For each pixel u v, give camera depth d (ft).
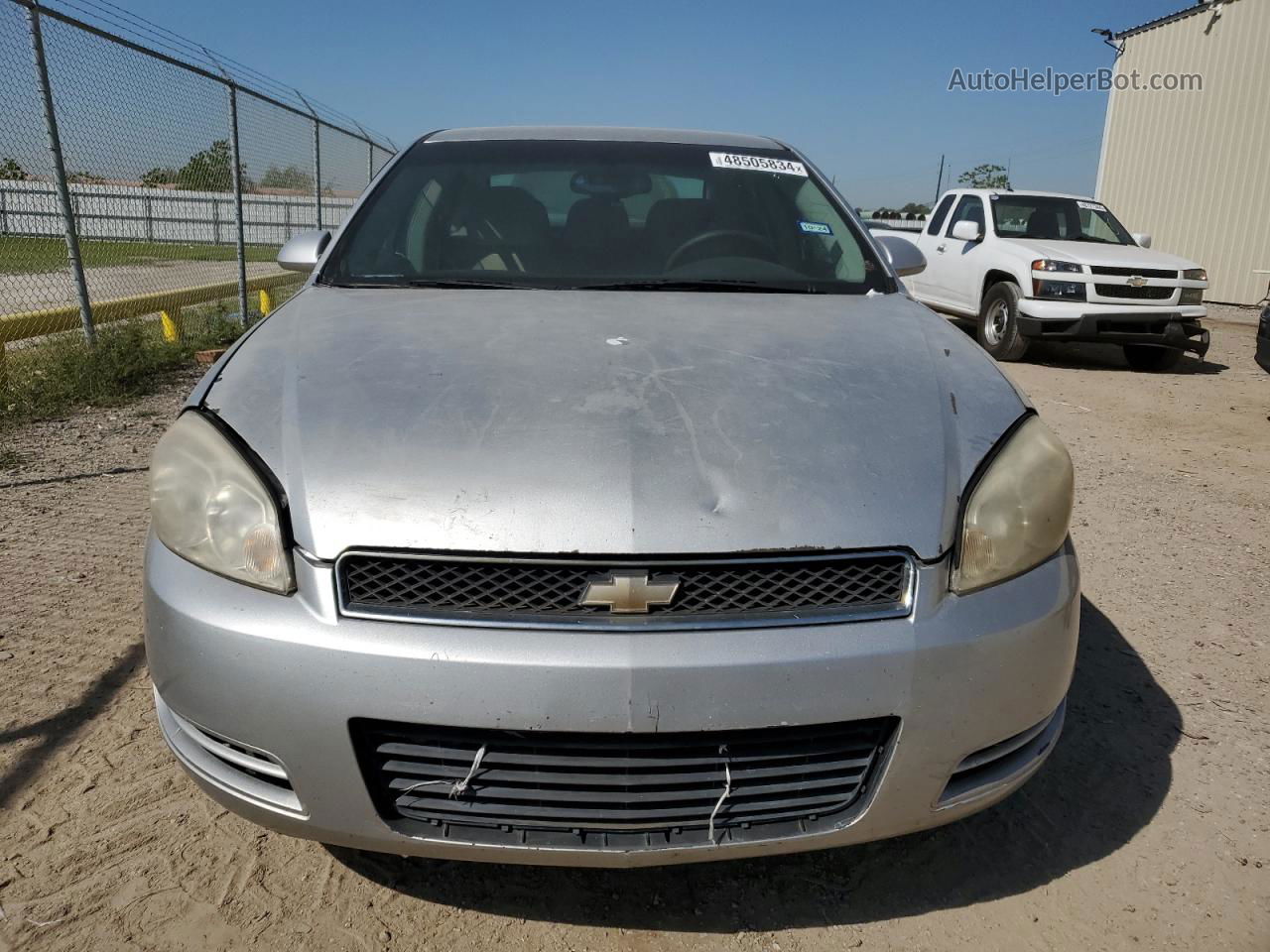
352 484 5.23
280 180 35.40
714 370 6.35
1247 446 19.08
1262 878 6.42
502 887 6.19
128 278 36.24
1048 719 5.87
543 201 9.41
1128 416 21.79
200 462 5.53
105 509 12.85
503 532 4.99
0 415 17.85
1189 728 8.25
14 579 10.42
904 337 7.32
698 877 6.34
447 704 4.83
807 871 6.44
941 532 5.28
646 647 4.85
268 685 4.98
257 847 6.44
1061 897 6.22
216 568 5.25
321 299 7.93
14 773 7.06
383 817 5.13
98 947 5.54
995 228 31.07
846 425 5.77
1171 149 50.39
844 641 4.99
